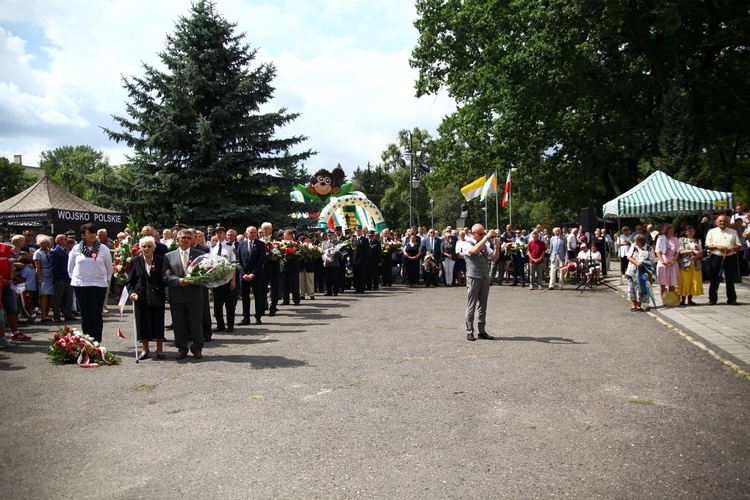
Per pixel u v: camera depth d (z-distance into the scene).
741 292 16.22
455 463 4.33
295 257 15.69
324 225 34.00
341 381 6.89
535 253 19.94
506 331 10.62
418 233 23.19
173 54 27.12
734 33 25.16
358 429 5.12
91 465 4.42
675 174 23.11
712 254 13.76
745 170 33.00
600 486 3.91
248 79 26.64
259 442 4.84
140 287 8.41
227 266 8.39
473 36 29.83
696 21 25.95
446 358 8.16
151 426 5.33
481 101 31.80
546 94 27.17
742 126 28.31
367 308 14.84
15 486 4.06
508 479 4.04
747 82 27.08
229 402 6.07
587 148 30.20
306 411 5.69
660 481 3.99
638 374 7.11
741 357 7.77
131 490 3.96
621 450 4.57
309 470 4.24
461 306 15.07
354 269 19.59
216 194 26.70
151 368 7.88
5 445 4.88
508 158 32.00
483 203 66.88
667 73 27.11
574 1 24.33
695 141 25.48
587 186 33.62
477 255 9.66
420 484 3.97
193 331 8.48
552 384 6.63
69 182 81.50
